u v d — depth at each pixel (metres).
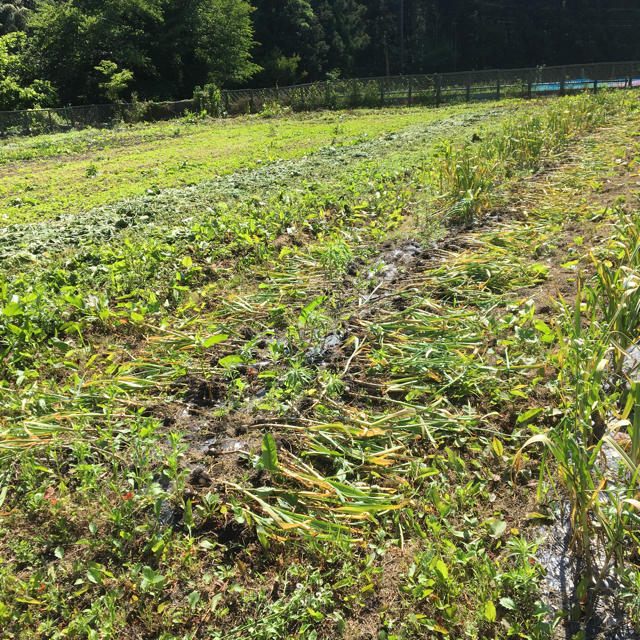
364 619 2.42
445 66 72.62
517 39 74.94
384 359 4.01
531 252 5.78
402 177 9.32
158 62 40.00
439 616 2.39
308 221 7.32
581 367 3.32
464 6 74.44
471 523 2.77
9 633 2.34
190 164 12.88
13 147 19.80
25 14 51.94
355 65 67.19
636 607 2.36
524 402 3.60
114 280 5.47
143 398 3.86
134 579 2.56
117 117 28.12
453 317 4.54
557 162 9.70
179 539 2.77
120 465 3.24
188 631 2.38
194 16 39.75
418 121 19.45
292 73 52.72
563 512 2.85
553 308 4.57
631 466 2.51
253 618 2.42
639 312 3.81
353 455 3.18
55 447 3.34
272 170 10.59
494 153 9.45
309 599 2.43
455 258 5.84
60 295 5.14
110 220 7.80
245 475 3.11
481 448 3.26
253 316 4.95
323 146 14.22
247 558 2.69
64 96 36.41
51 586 2.54
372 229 6.91
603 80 31.05
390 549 2.70
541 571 2.55
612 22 78.88
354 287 5.43
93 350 4.54
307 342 4.43
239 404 3.77
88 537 2.81
